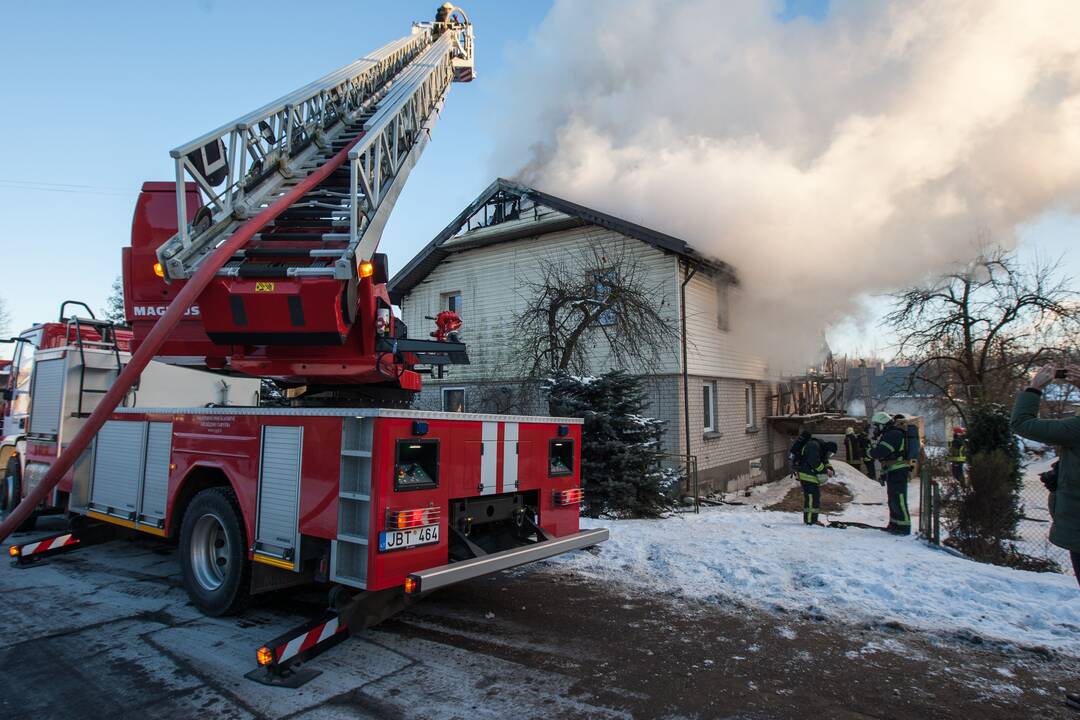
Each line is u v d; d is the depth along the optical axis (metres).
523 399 12.80
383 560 3.49
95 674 3.57
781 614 4.57
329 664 3.71
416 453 3.81
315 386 5.51
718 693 3.32
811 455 8.25
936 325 15.66
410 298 18.06
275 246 4.71
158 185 4.74
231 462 4.41
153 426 5.30
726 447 15.19
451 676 3.54
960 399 15.53
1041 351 14.98
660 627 4.31
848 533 7.24
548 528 4.95
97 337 8.02
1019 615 4.43
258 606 4.81
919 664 3.70
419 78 10.14
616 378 9.95
